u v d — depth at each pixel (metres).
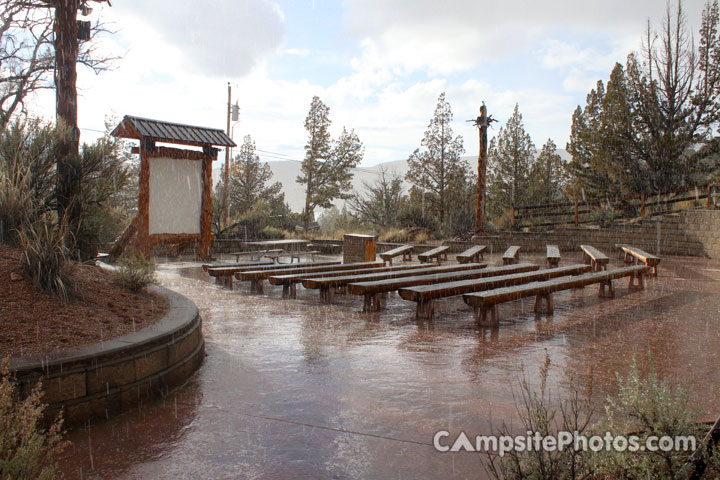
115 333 4.23
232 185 37.31
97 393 3.62
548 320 7.46
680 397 2.70
